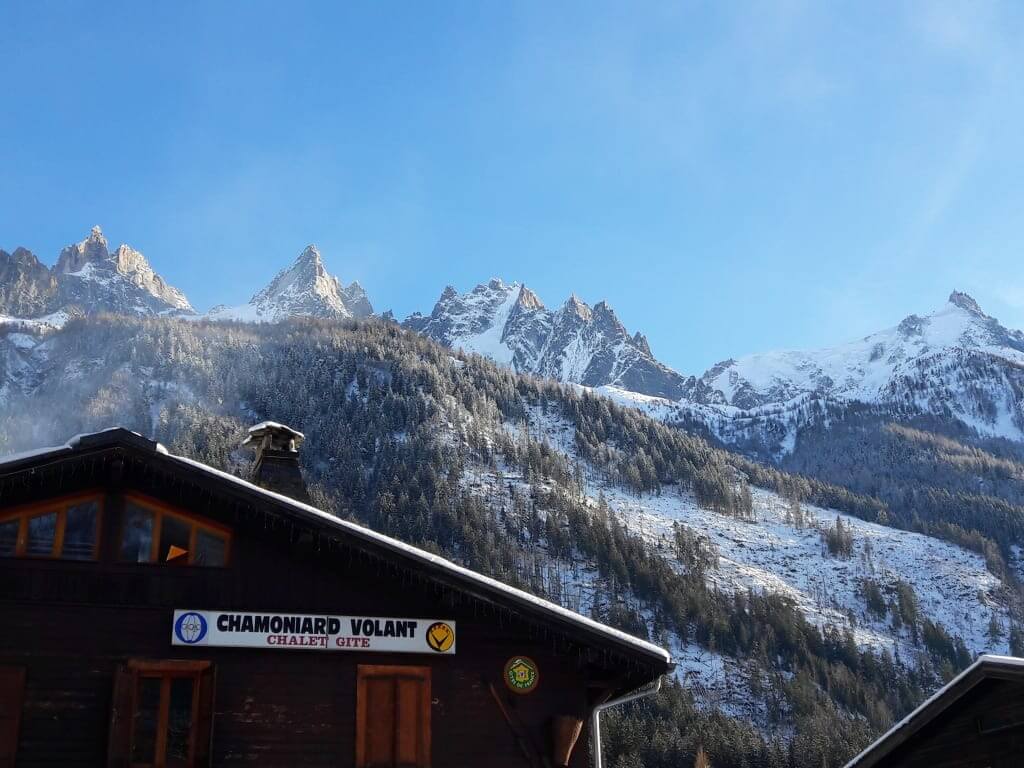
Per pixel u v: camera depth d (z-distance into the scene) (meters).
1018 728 23.27
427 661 22.73
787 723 158.62
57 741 20.70
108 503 22.42
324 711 21.97
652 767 124.88
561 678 23.14
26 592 21.44
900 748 26.06
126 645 21.56
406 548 22.56
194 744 21.06
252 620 22.19
